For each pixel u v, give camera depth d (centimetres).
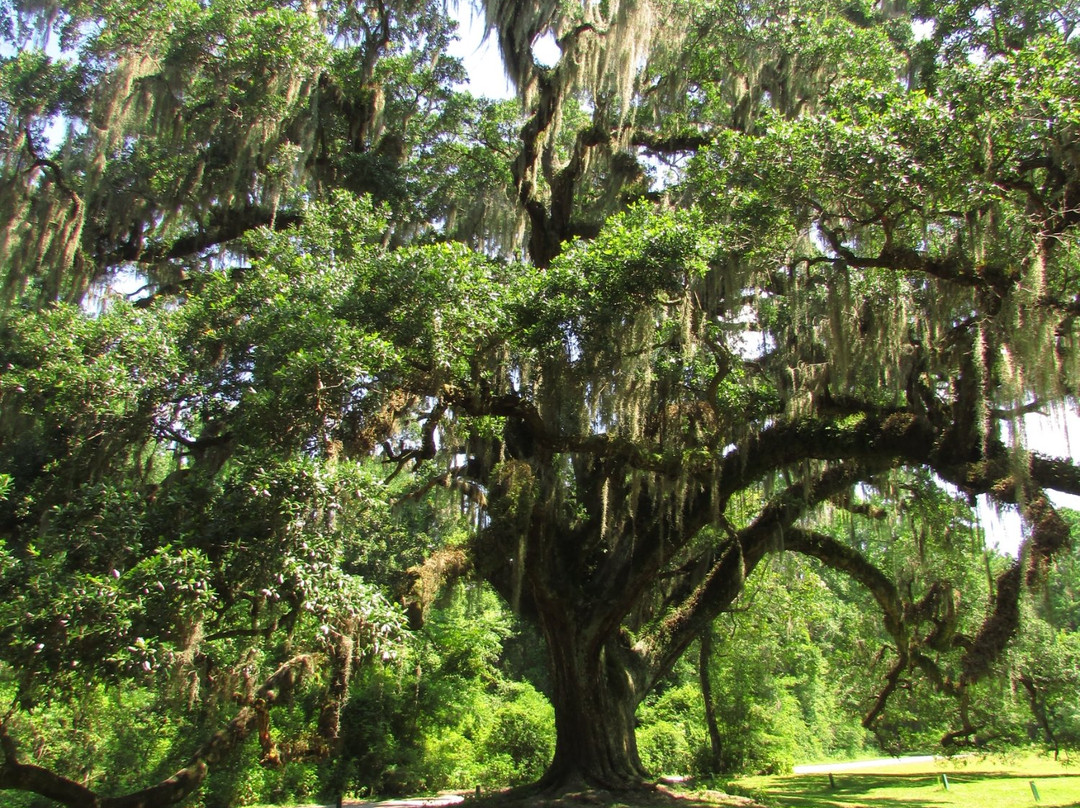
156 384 970
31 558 765
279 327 956
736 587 1558
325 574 779
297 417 880
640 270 1024
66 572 744
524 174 1656
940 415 1257
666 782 1418
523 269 1228
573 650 1416
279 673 834
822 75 1469
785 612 2428
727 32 1548
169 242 1762
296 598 788
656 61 1590
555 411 1214
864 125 1011
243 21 1419
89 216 1583
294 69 1448
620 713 1443
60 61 1509
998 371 977
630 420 1191
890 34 1631
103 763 1633
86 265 1541
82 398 932
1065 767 2336
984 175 959
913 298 1239
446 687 2458
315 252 1173
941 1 1340
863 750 4275
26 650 666
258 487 771
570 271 1058
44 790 759
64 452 1112
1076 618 2767
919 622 1591
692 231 1034
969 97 966
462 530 1867
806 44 1461
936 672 1612
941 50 1342
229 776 1792
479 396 1166
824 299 1276
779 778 2280
